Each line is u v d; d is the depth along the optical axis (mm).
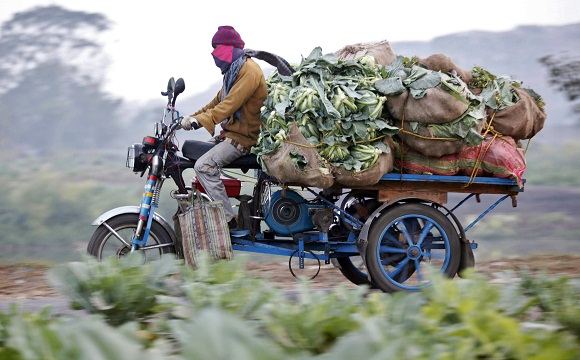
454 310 4246
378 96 11234
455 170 11859
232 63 11969
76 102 80312
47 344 3189
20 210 34000
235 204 12719
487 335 3791
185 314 4492
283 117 11109
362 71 11641
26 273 14945
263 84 11938
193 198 12023
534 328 4484
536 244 23453
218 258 11648
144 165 12367
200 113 12812
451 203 39875
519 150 12188
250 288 4680
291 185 11469
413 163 11695
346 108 11078
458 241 12219
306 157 11055
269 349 2797
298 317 4078
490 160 11883
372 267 11984
